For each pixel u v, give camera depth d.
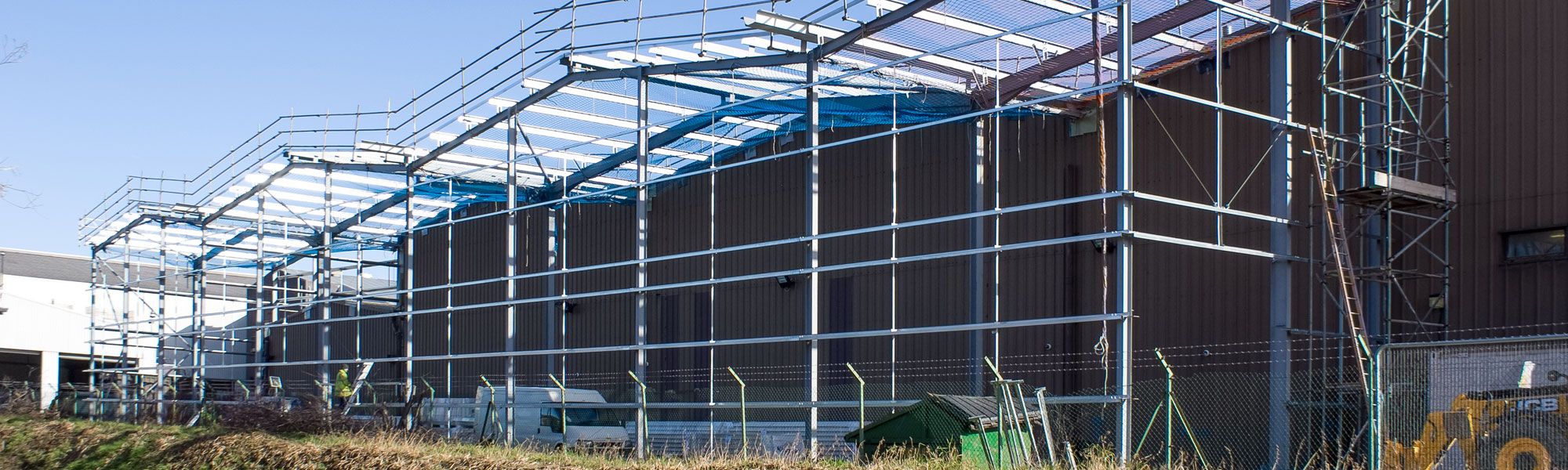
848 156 25.12
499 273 33.28
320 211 35.34
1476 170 17.02
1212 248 15.94
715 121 25.52
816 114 20.02
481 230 34.22
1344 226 17.25
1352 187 17.94
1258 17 16.70
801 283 25.39
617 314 29.83
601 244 30.66
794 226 25.80
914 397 21.97
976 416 15.41
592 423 24.38
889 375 23.62
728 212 27.47
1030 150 22.19
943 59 21.08
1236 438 18.22
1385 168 17.59
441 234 35.88
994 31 19.52
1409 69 17.83
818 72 21.52
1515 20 16.80
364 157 30.73
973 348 21.41
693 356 27.64
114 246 40.84
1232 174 19.47
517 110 25.73
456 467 18.27
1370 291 17.62
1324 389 15.90
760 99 21.55
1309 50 18.78
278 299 39.88
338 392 29.45
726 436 22.06
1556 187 16.08
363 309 38.75
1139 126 21.06
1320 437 16.84
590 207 31.11
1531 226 16.27
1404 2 17.98
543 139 28.27
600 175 29.59
